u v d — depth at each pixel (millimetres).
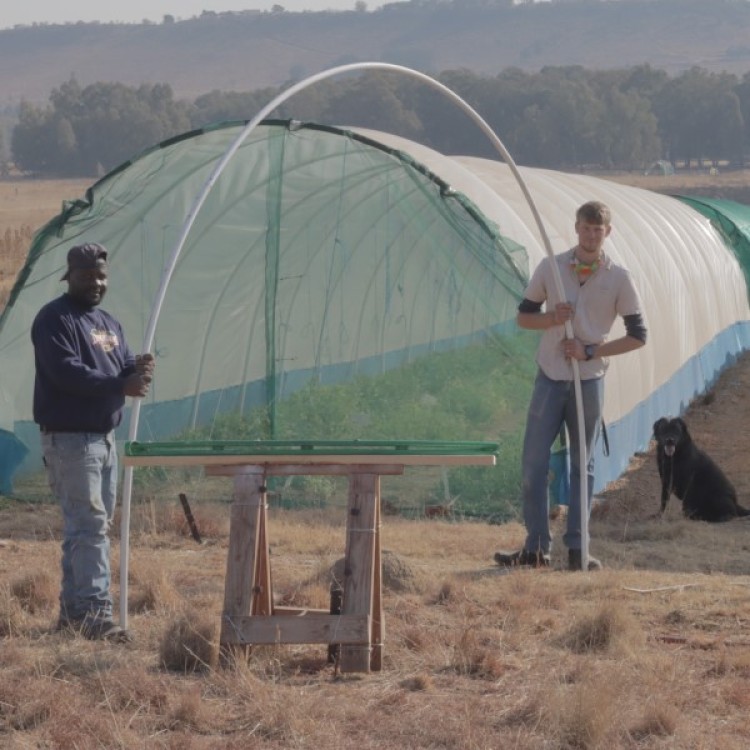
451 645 8312
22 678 7512
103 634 8445
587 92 160125
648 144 161625
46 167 177125
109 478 8781
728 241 32469
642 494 17484
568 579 10727
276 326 17031
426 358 16422
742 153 178000
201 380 16938
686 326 24234
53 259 15789
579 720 6551
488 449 7785
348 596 7727
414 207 15906
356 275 16859
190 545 12578
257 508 7844
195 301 16656
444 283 16109
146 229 16141
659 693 7188
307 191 16281
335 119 156000
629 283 11273
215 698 7238
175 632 7965
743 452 21062
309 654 8156
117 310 16422
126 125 175250
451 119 158750
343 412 16344
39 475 16094
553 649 8367
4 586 9680
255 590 8039
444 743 6496
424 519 15055
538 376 11633
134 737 6465
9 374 15766
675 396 22984
